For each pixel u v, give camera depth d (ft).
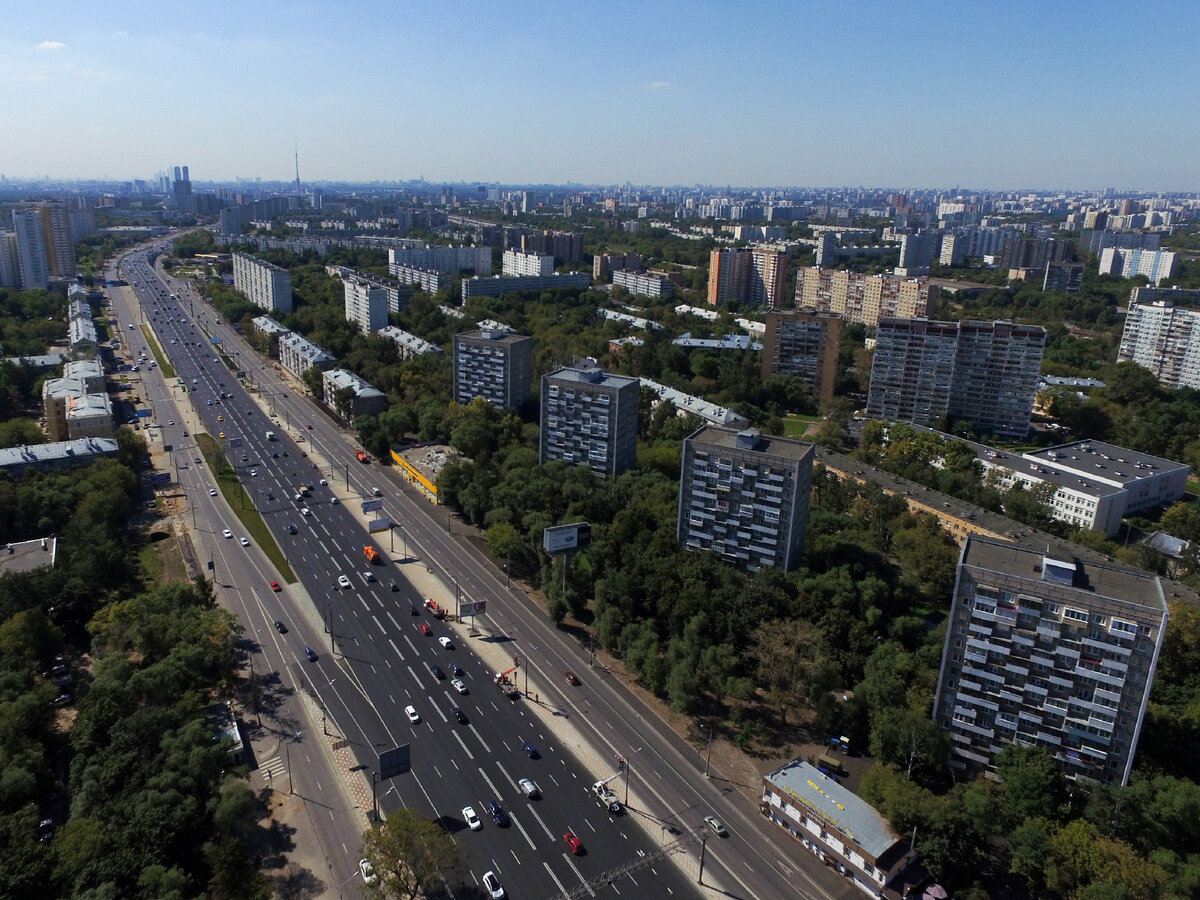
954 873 580.71
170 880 503.61
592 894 561.84
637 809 642.63
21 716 631.97
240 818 569.64
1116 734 625.82
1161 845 577.84
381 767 591.37
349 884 561.84
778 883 580.71
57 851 521.65
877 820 596.70
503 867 580.30
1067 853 545.03
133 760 602.44
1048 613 634.02
